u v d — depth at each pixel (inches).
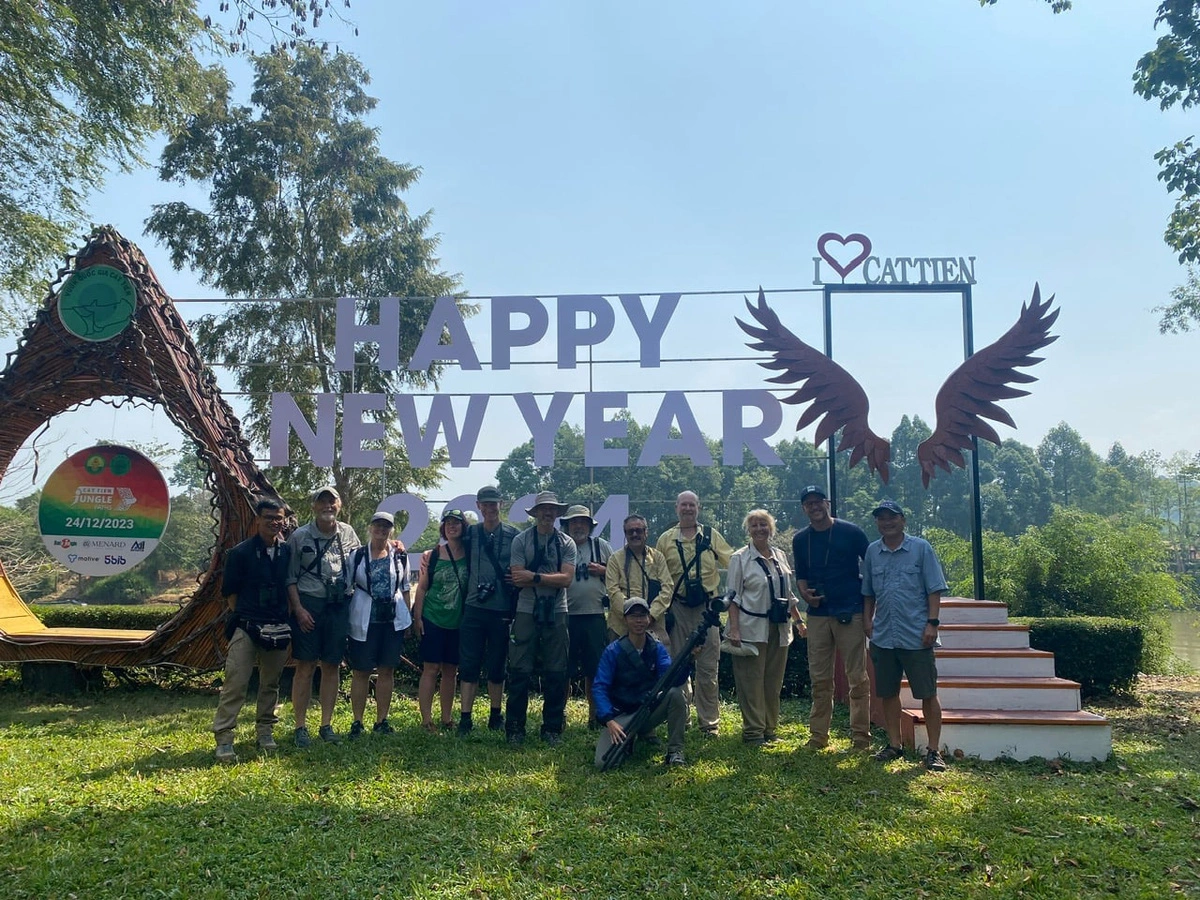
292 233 844.0
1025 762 233.6
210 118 822.5
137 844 163.6
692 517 270.7
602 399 385.4
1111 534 478.0
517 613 250.4
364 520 779.4
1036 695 251.3
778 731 271.3
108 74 486.6
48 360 326.3
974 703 251.4
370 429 390.9
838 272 358.0
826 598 243.6
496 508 260.1
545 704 251.1
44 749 241.9
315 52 867.4
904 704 257.9
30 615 358.0
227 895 144.5
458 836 169.6
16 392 326.6
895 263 358.0
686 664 226.7
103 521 330.6
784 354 330.3
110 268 323.0
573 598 266.4
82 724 278.2
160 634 318.0
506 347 392.2
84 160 514.0
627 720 225.1
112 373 320.8
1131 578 450.0
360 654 256.7
